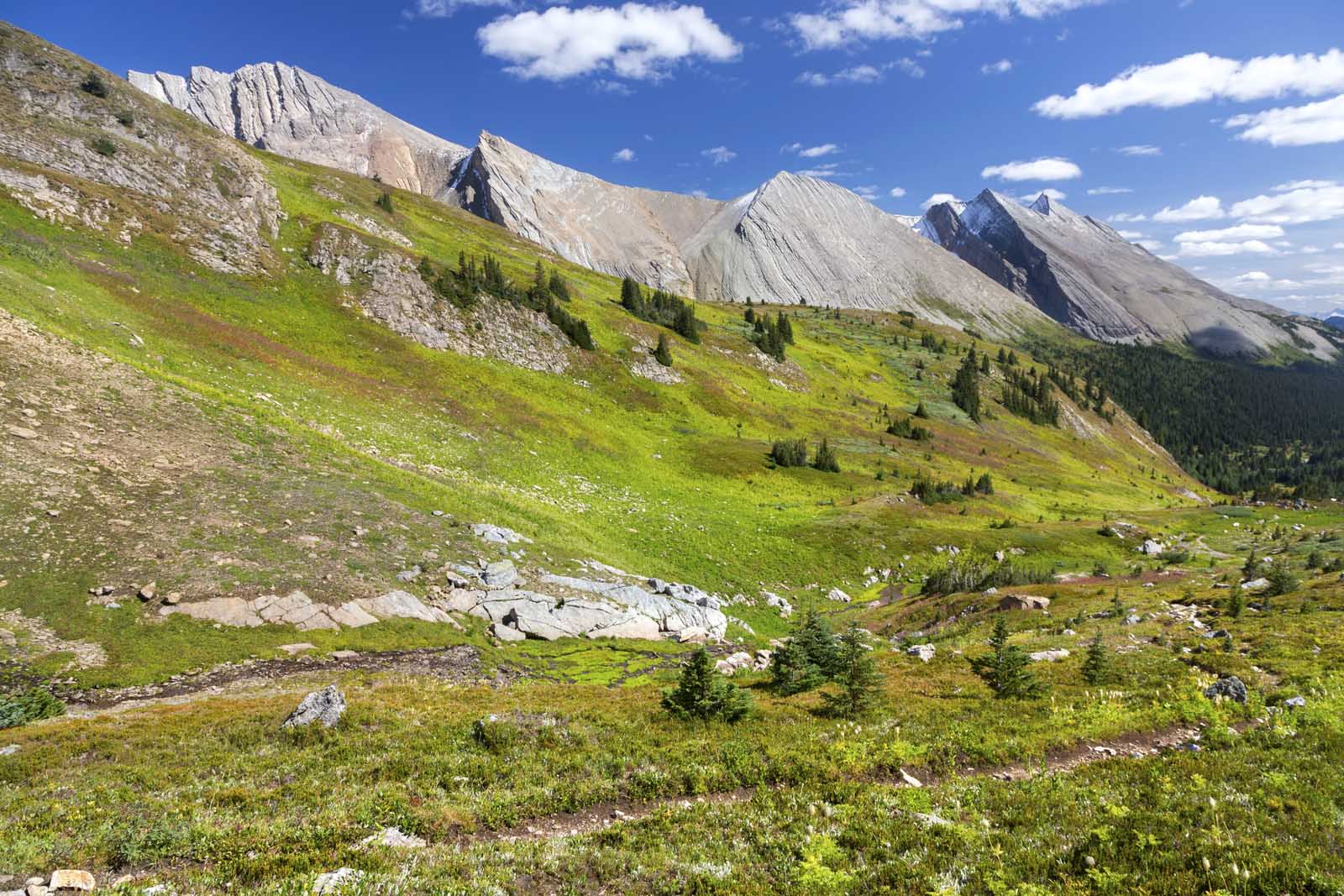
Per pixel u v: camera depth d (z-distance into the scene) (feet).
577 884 34.37
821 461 368.27
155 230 258.37
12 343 132.87
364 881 32.60
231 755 56.08
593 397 348.18
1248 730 63.87
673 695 74.54
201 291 245.65
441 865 35.35
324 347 260.42
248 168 341.62
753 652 133.39
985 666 87.45
